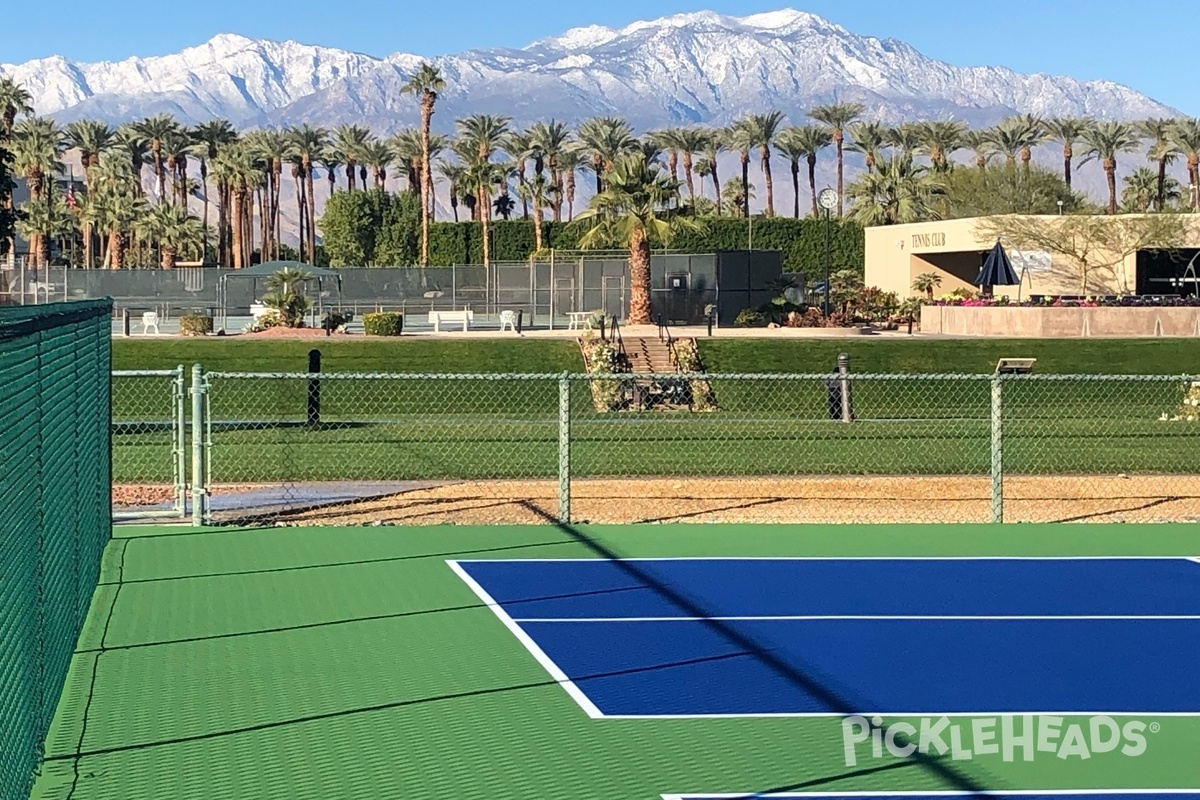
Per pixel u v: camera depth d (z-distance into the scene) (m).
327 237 119.38
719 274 58.94
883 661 9.86
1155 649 10.29
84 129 115.19
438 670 9.53
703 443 23.81
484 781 7.31
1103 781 7.35
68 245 124.62
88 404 11.73
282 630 10.69
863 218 95.31
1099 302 54.84
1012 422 28.30
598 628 10.83
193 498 15.85
